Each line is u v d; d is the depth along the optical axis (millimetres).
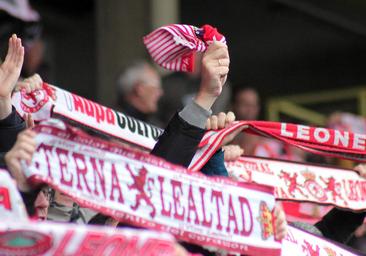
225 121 12008
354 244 19484
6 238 8406
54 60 29984
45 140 9477
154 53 11500
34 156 9430
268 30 35281
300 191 13359
